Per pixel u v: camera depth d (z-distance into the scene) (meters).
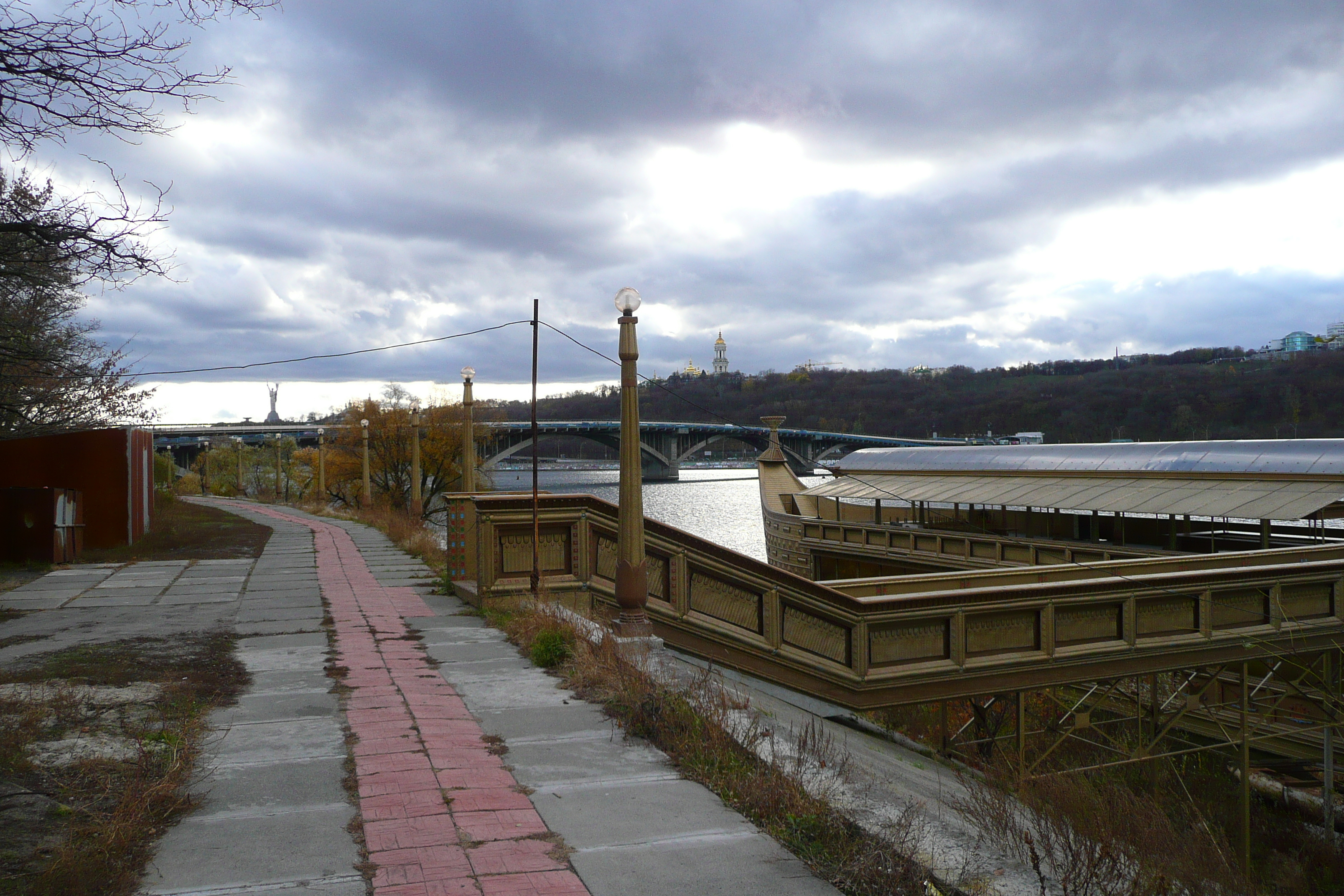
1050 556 20.97
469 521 12.96
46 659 8.20
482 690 7.19
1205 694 14.96
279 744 5.68
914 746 9.79
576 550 11.03
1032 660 10.52
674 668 7.48
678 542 10.07
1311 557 14.15
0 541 17.16
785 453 88.75
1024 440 76.69
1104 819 5.73
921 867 3.83
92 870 3.66
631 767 5.30
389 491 53.72
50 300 15.52
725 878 3.77
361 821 4.39
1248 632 12.02
